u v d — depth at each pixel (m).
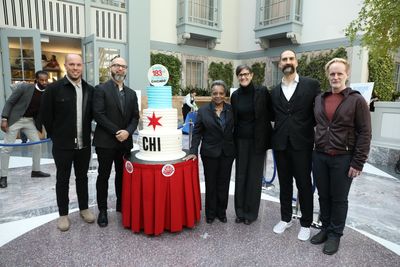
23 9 6.98
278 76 11.34
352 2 8.95
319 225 2.97
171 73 10.66
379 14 4.92
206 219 3.11
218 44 11.92
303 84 2.60
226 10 11.94
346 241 2.73
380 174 4.95
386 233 2.91
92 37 7.26
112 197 3.77
